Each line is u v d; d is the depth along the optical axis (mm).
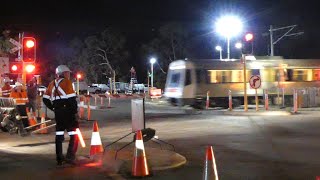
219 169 10148
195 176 9289
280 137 15625
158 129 18578
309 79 35625
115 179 8977
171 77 34312
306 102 31312
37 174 9391
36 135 17078
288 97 35094
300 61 35500
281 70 34938
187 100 32719
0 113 18016
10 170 9789
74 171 9727
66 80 10234
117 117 26141
